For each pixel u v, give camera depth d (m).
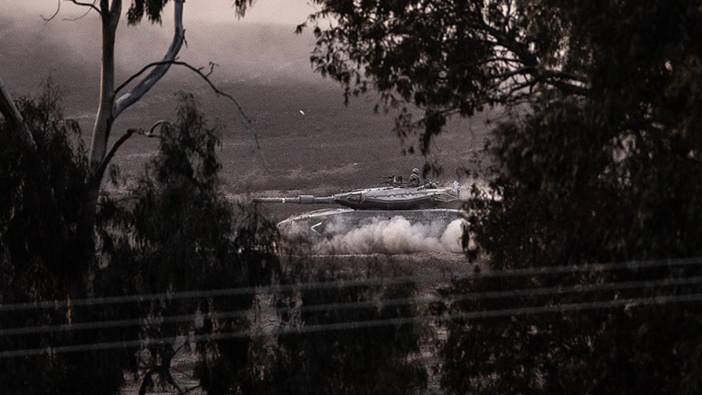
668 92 47.84
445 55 60.81
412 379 69.75
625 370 56.06
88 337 69.81
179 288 70.31
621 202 52.41
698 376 50.03
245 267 71.31
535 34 53.91
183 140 73.06
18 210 69.88
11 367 67.25
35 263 71.12
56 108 73.94
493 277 61.16
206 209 71.88
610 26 48.78
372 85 62.16
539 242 60.00
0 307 68.88
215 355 71.12
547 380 59.88
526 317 59.50
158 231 70.94
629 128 52.06
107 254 72.81
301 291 71.06
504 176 58.75
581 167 52.06
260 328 71.62
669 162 50.00
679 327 51.72
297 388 69.06
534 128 51.84
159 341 70.56
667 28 48.88
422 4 60.97
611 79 49.66
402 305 69.88
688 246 50.94
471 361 61.94
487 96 60.56
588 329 57.28
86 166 72.25
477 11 60.50
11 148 69.62
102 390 69.75
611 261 55.34
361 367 69.44
